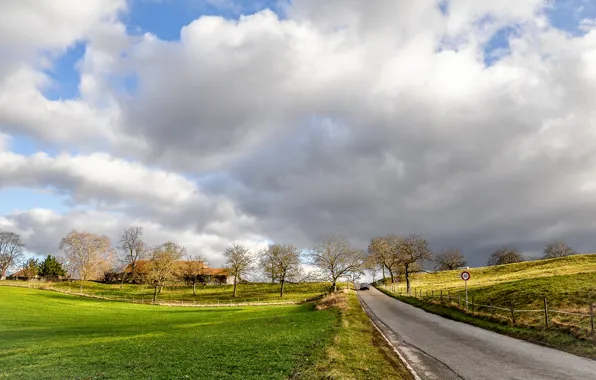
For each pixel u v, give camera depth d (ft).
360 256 342.23
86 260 465.06
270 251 419.95
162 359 68.90
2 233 493.36
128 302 305.94
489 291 165.27
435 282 352.28
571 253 555.69
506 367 56.95
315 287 450.71
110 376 58.29
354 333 92.63
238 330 111.96
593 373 52.21
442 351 71.61
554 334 78.59
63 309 229.25
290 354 64.85
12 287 327.26
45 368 68.18
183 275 445.37
